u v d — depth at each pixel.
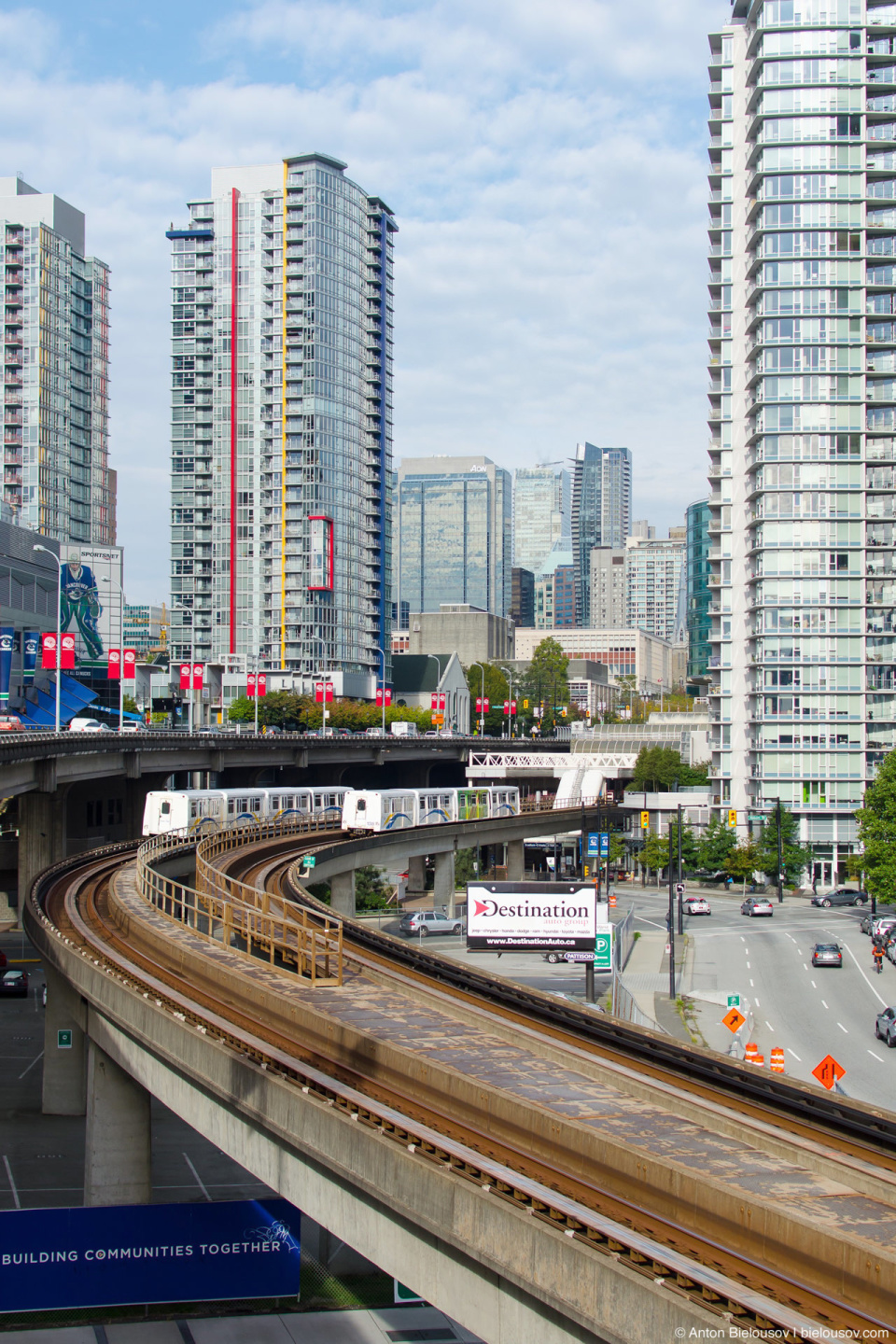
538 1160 18.36
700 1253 15.15
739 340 133.25
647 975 77.12
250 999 29.30
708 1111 19.75
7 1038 61.06
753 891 129.62
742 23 139.00
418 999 28.16
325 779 163.75
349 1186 19.78
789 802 122.75
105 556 183.00
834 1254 13.84
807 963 82.31
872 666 124.25
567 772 144.88
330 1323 30.06
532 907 71.81
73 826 113.69
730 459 134.00
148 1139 35.34
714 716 136.62
